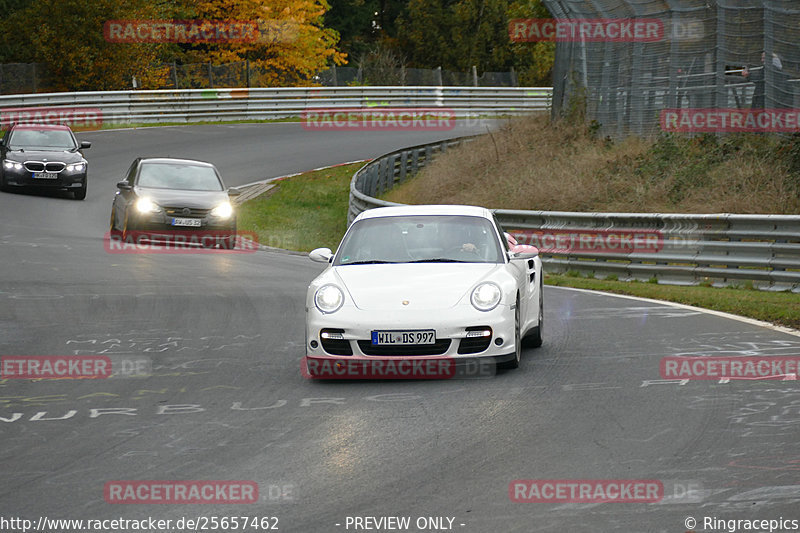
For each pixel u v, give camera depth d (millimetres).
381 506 19297
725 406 26812
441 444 23781
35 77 170750
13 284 55719
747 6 86438
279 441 24406
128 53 181000
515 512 18781
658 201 84312
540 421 25766
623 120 104000
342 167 135875
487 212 37906
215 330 41969
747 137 88375
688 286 58656
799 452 22141
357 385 31219
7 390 30859
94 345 38562
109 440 24766
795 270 54625
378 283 32969
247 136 158000
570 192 91500
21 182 102625
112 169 125812
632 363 33344
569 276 66812
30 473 22000
